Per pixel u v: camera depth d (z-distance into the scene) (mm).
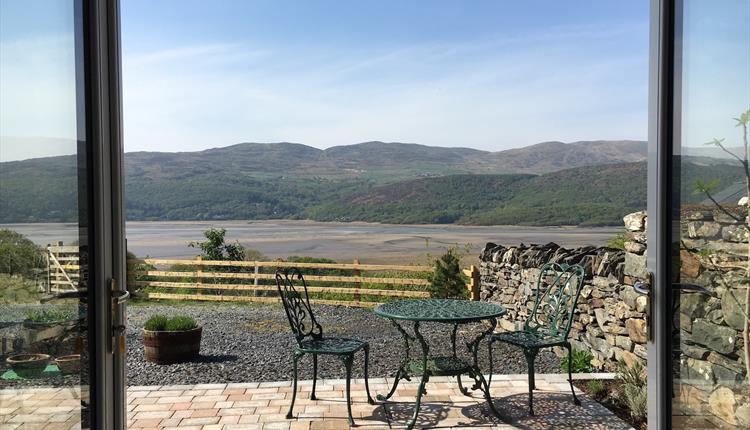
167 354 6254
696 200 1896
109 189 1937
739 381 1790
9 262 1597
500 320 7805
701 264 1888
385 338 7559
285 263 10898
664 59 1972
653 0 2012
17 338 1619
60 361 1760
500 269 7945
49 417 1723
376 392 4578
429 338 7445
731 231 1794
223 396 4523
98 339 1894
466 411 4098
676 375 1979
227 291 11742
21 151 1619
